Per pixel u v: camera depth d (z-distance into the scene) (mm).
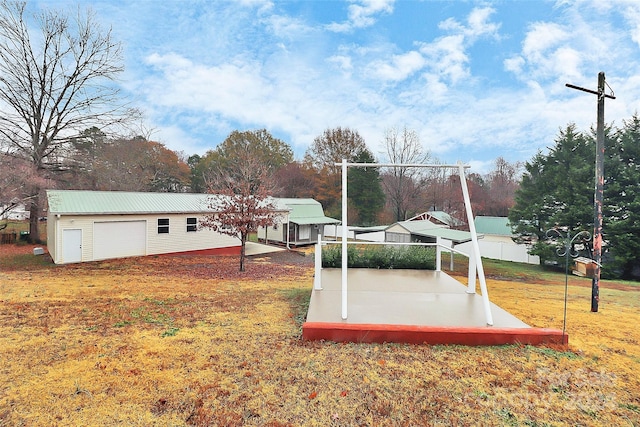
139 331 4398
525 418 2512
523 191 20125
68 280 9195
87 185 22266
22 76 16516
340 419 2514
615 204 15539
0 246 17234
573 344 3869
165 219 15500
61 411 2576
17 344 3891
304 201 25406
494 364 3330
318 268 5766
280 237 23781
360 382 3014
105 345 3875
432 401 2729
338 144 34969
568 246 4262
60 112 17797
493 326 3955
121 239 14172
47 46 17000
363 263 8141
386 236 20453
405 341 3846
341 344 3838
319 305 4820
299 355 3551
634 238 14680
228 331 4387
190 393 2834
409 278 6781
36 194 15258
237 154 32719
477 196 34375
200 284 9000
